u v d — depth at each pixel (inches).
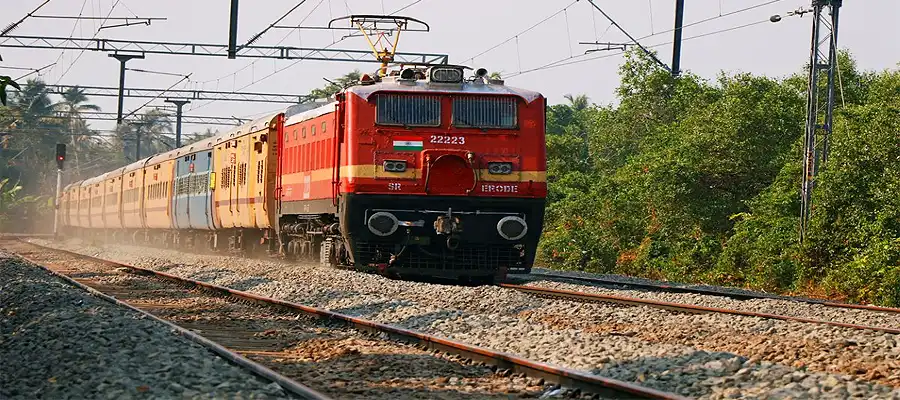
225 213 1731.1
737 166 1904.5
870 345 641.6
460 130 1101.1
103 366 524.4
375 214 1087.0
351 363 601.3
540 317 853.8
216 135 1909.4
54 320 733.3
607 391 483.5
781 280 1545.3
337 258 1220.5
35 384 514.6
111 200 2834.6
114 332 644.1
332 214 1186.0
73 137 5265.8
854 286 1380.4
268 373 502.6
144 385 477.7
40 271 1457.9
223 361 551.5
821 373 517.7
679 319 809.5
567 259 2134.6
